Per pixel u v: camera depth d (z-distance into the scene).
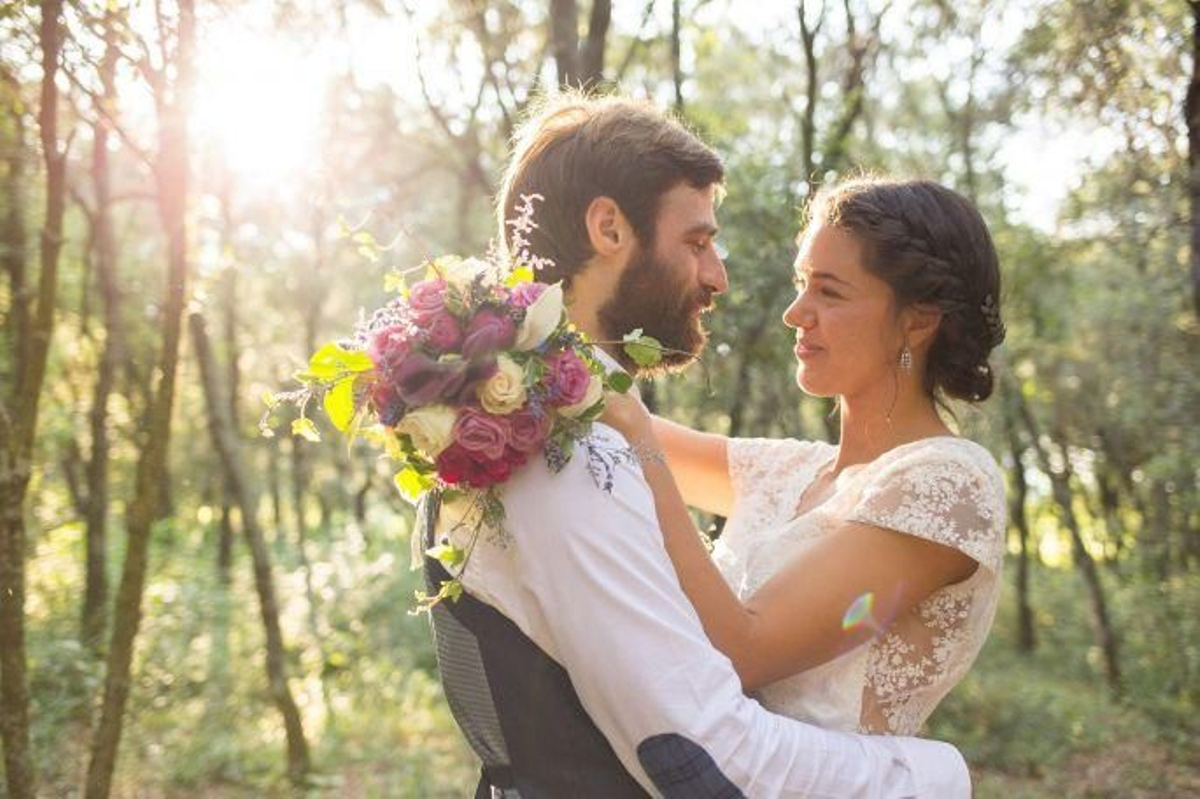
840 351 1.79
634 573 1.40
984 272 1.79
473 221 10.28
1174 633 9.95
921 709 1.72
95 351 8.81
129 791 5.48
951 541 1.63
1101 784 7.09
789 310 1.84
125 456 11.89
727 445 2.10
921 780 1.57
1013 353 10.88
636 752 1.40
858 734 1.60
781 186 6.96
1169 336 10.16
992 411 9.70
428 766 6.23
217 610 9.11
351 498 14.83
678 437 2.12
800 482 1.97
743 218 6.93
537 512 1.43
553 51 4.81
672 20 6.16
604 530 1.40
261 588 5.91
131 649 3.62
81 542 9.45
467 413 1.40
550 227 1.64
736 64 10.11
